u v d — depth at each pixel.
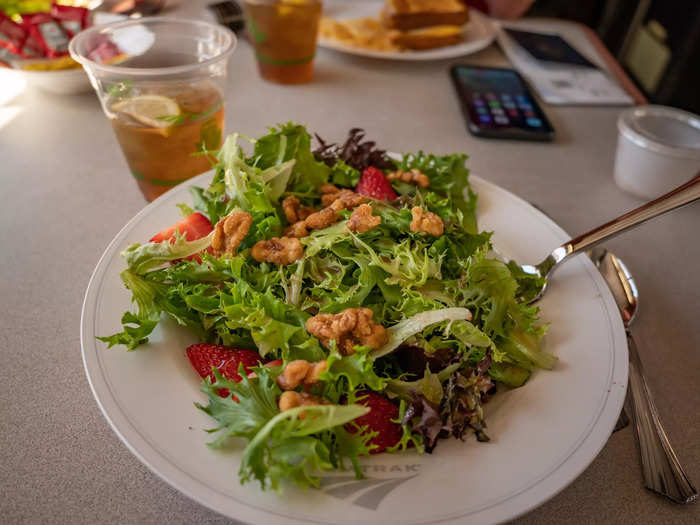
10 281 0.30
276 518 0.17
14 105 0.47
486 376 0.23
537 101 0.49
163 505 0.21
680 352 0.29
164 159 0.33
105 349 0.22
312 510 0.18
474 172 0.42
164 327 0.24
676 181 0.38
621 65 0.75
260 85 0.50
